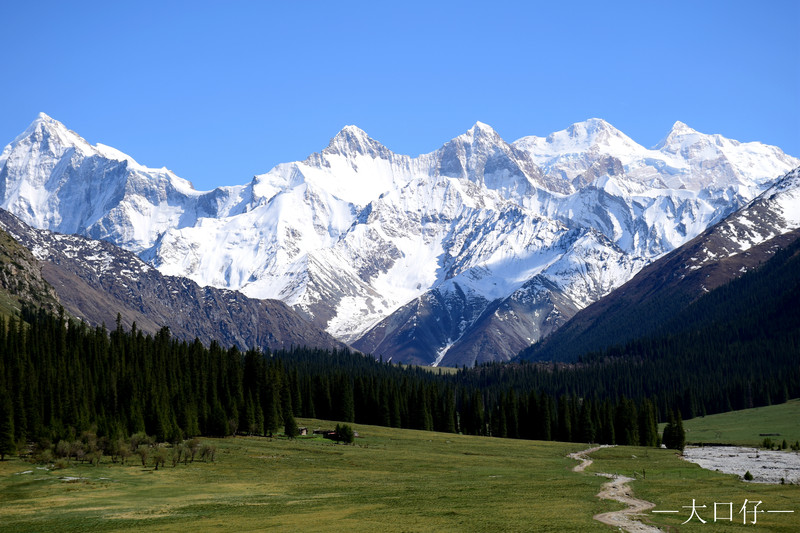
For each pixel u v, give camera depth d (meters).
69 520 121.06
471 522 115.94
